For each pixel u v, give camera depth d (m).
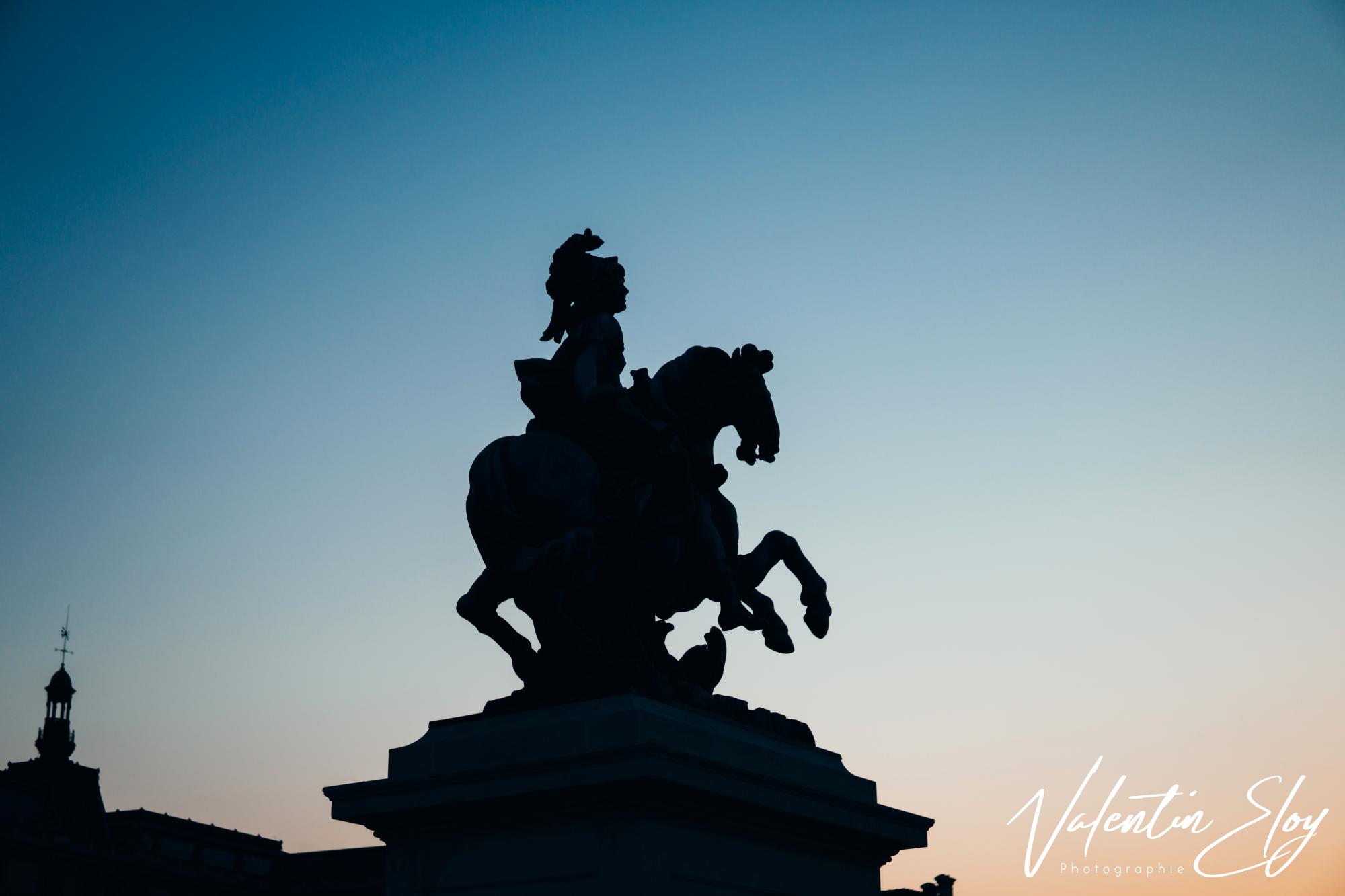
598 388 11.50
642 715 9.94
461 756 10.54
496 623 11.09
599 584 11.45
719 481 12.06
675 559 11.42
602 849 9.82
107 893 55.38
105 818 56.97
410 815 10.55
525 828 10.20
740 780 10.36
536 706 10.69
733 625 11.30
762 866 10.77
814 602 12.30
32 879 53.84
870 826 11.73
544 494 11.11
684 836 10.09
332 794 10.81
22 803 55.38
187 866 56.19
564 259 12.48
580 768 9.82
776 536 12.38
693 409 12.12
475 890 10.26
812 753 11.84
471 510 11.21
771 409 12.39
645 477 11.45
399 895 10.55
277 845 59.28
